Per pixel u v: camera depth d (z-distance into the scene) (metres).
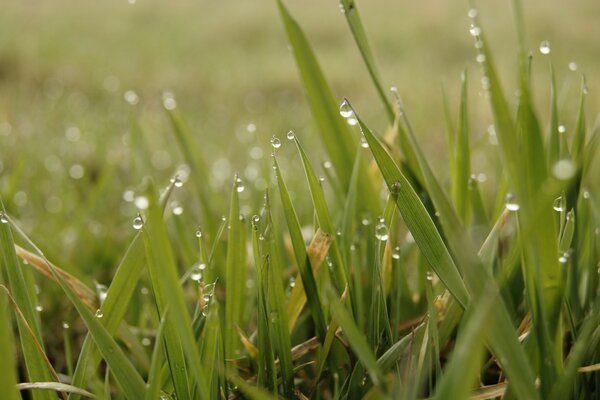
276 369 0.19
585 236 0.21
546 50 0.19
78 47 1.26
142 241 0.18
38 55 1.15
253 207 0.29
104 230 0.32
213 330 0.17
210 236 0.25
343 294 0.19
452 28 1.43
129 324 0.24
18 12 1.54
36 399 0.18
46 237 0.31
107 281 0.29
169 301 0.15
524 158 0.15
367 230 0.22
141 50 1.29
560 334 0.16
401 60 1.21
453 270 0.17
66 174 0.41
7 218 0.18
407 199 0.18
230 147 0.56
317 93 0.23
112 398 0.22
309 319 0.22
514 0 0.15
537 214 0.14
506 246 0.24
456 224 0.15
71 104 0.78
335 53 1.32
